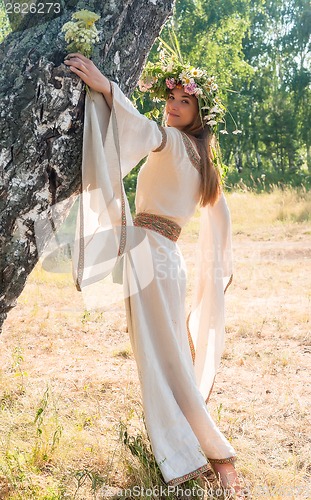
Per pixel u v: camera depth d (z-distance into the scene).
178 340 3.06
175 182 3.04
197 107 3.23
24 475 3.04
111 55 2.63
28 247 2.62
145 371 2.91
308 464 3.38
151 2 2.70
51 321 6.02
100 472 3.19
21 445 3.41
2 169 2.48
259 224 11.89
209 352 3.49
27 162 2.50
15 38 2.54
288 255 9.52
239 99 24.56
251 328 5.91
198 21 20.73
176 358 2.98
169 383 3.00
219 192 3.27
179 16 20.70
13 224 2.56
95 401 4.12
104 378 4.58
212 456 3.04
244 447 3.48
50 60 2.46
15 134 2.46
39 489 2.99
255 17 28.39
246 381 4.64
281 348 5.41
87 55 2.53
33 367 4.82
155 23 2.76
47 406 3.94
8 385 4.31
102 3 2.59
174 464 2.87
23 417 3.76
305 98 26.91
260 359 5.13
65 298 5.10
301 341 5.60
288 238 10.81
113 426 3.70
